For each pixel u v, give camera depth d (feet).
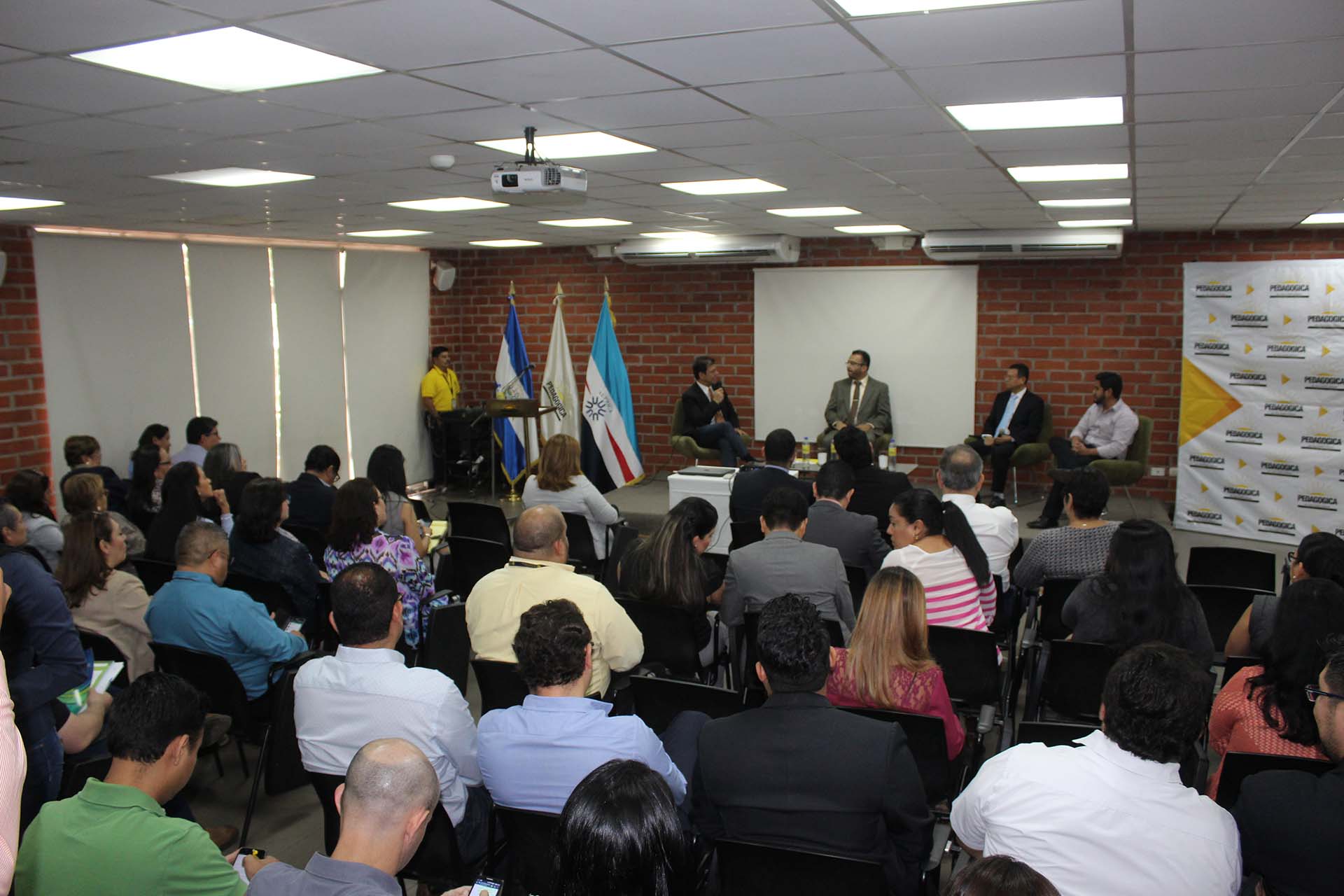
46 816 6.31
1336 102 11.41
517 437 32.86
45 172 15.34
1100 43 9.01
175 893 6.20
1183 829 5.61
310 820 11.91
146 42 8.52
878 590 8.96
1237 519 26.35
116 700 6.81
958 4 7.86
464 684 14.42
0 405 22.38
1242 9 7.93
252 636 11.25
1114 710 5.82
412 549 14.15
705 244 31.42
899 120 12.62
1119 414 27.09
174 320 26.50
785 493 12.51
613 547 18.34
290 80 9.99
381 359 33.76
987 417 30.48
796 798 6.59
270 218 23.11
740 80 10.38
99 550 12.28
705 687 9.74
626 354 35.88
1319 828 6.02
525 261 36.73
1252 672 8.54
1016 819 5.87
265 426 29.45
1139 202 21.53
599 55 9.27
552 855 4.76
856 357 31.01
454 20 8.07
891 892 6.77
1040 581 13.03
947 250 28.89
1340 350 24.35
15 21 7.77
